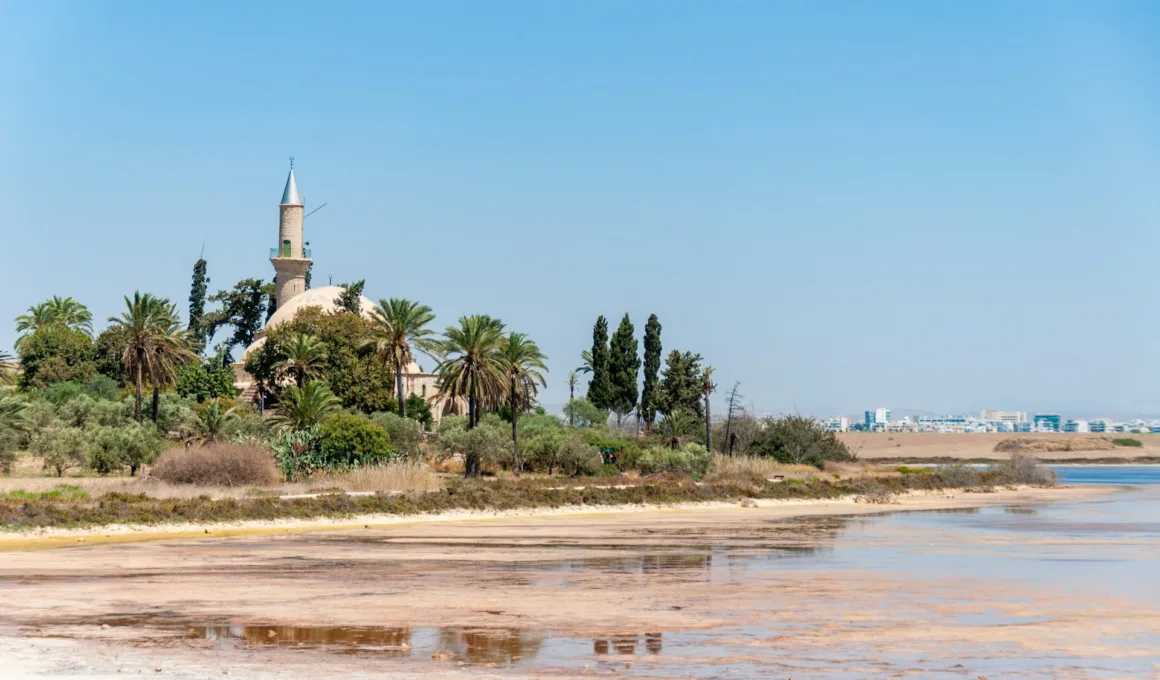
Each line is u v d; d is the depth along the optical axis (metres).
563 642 24.02
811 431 117.31
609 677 20.52
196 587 32.19
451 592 31.59
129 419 95.69
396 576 35.25
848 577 35.53
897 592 32.03
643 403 140.12
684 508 70.88
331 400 85.44
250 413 105.56
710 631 25.42
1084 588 32.94
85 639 23.75
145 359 94.19
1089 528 56.66
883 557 41.97
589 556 41.88
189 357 105.62
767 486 83.12
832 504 77.88
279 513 54.81
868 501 80.44
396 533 51.47
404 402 109.94
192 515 51.97
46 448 77.56
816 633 25.19
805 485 83.75
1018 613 28.14
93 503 52.53
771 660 22.14
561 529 54.50
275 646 23.27
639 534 51.94
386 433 78.12
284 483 69.25
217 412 79.06
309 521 54.81
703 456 89.06
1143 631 25.56
